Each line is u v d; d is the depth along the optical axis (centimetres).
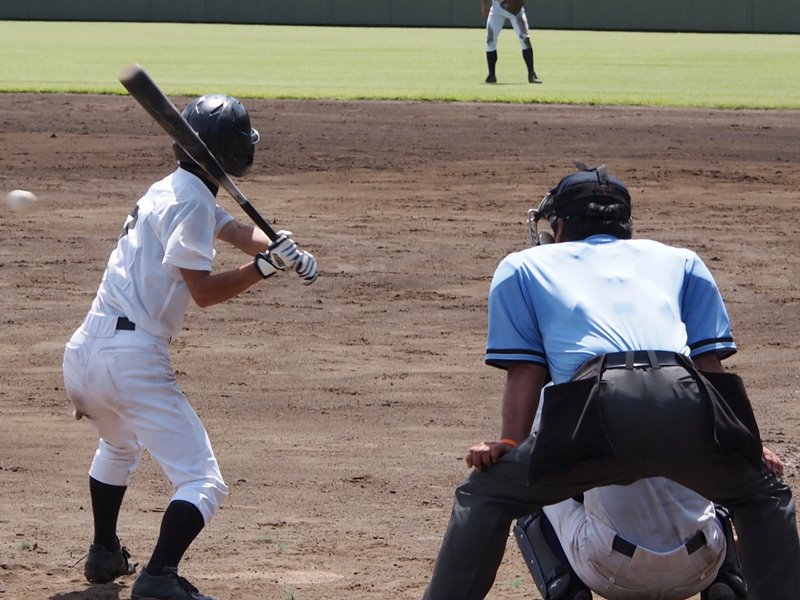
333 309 3709
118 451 1734
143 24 19125
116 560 1784
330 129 7275
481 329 3528
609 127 7488
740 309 3741
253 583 1783
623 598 1425
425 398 2897
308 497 2214
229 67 11069
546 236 1590
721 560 1434
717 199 5431
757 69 11638
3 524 2050
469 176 5912
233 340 3372
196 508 1620
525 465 1341
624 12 19162
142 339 1636
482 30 18600
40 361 3155
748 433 1298
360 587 1769
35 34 15850
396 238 4631
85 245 4453
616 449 1286
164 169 5972
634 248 1452
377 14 19550
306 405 2823
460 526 1364
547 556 1484
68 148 6512
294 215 5000
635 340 1359
